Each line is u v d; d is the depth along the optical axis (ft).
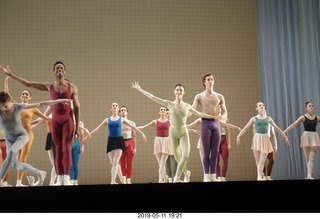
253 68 23.95
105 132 22.79
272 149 18.90
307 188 16.08
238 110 23.77
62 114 16.31
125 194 15.48
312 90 22.27
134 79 22.91
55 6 22.40
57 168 16.43
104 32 22.70
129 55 22.88
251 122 18.85
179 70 23.26
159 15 23.17
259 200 14.35
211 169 17.53
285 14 22.91
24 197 14.80
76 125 16.99
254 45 23.98
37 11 22.29
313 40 22.35
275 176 22.38
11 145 16.17
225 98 23.62
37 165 21.99
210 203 13.99
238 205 13.74
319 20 22.33
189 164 23.62
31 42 22.16
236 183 16.67
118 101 22.75
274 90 22.84
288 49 22.80
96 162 22.58
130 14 22.97
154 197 14.78
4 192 15.10
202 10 23.58
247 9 23.97
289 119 22.65
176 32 23.29
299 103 22.53
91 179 22.43
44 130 22.26
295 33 22.66
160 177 19.25
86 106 22.48
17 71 21.97
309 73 22.33
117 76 22.79
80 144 18.94
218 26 23.71
